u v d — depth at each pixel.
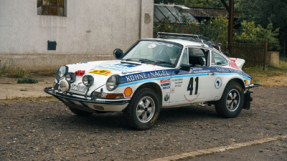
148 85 6.52
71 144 5.39
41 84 11.17
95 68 6.52
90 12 15.23
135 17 16.52
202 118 7.93
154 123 6.57
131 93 6.09
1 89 9.78
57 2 14.52
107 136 5.96
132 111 6.20
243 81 8.19
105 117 7.43
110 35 15.89
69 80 6.36
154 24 19.83
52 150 5.06
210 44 8.03
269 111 9.08
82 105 6.20
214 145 5.81
